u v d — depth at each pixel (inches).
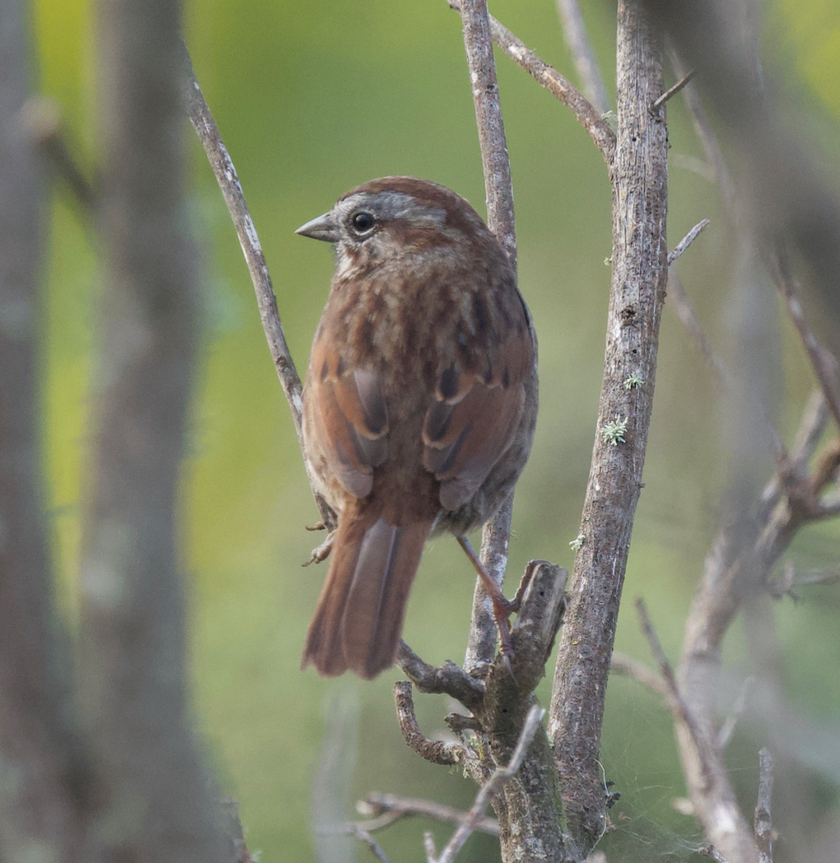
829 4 378.6
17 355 120.3
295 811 439.2
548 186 548.4
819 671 348.8
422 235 338.6
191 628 127.4
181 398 120.4
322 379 313.3
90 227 120.6
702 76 138.9
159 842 125.7
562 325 542.6
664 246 272.5
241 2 514.6
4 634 123.0
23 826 124.7
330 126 520.4
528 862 221.0
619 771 401.1
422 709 447.2
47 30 450.3
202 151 362.9
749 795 360.5
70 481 437.1
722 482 221.3
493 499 315.3
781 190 141.1
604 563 256.8
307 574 487.8
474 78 335.9
